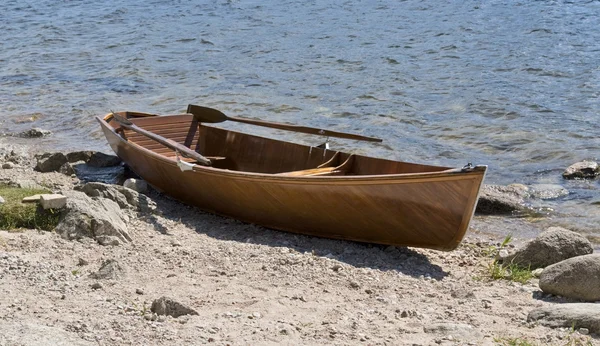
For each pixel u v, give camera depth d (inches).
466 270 352.5
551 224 437.7
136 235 368.2
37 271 294.7
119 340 226.2
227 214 417.1
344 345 238.1
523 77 767.1
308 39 978.7
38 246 333.1
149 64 877.8
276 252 347.3
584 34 932.6
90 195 409.1
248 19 1130.0
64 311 250.4
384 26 1041.5
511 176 523.8
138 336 231.3
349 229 374.0
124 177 493.0
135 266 316.5
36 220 358.9
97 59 916.0
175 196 444.5
